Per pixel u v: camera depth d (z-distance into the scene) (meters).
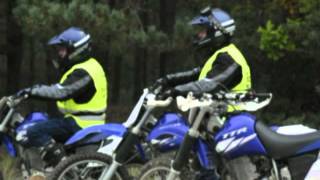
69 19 29.81
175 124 16.27
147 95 14.80
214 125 13.73
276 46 30.31
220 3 35.50
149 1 40.41
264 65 34.41
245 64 16.19
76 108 17.28
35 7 30.25
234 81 16.03
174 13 39.25
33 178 17.00
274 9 32.94
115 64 55.69
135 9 35.94
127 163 15.95
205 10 16.72
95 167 15.07
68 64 17.47
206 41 16.83
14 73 46.34
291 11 31.59
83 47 17.38
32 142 16.89
